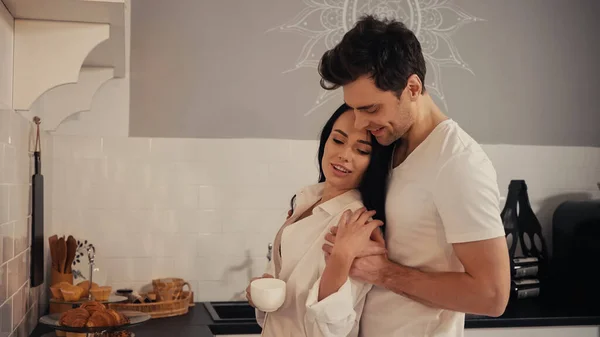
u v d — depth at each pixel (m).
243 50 3.06
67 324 1.94
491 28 3.30
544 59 3.36
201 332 2.41
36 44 1.98
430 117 1.58
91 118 2.92
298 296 1.58
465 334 2.66
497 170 3.30
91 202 2.92
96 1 1.74
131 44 2.96
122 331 2.10
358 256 1.52
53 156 2.89
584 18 3.41
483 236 1.41
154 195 2.97
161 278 2.96
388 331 1.59
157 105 2.98
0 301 1.78
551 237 3.33
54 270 2.66
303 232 1.63
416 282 1.49
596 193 3.40
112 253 2.93
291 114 3.10
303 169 3.10
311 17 3.12
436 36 3.24
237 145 3.05
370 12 3.17
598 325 2.76
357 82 1.44
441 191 1.46
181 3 3.00
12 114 1.95
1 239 1.79
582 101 3.40
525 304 2.96
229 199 3.03
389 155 1.63
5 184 1.85
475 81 3.28
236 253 3.03
